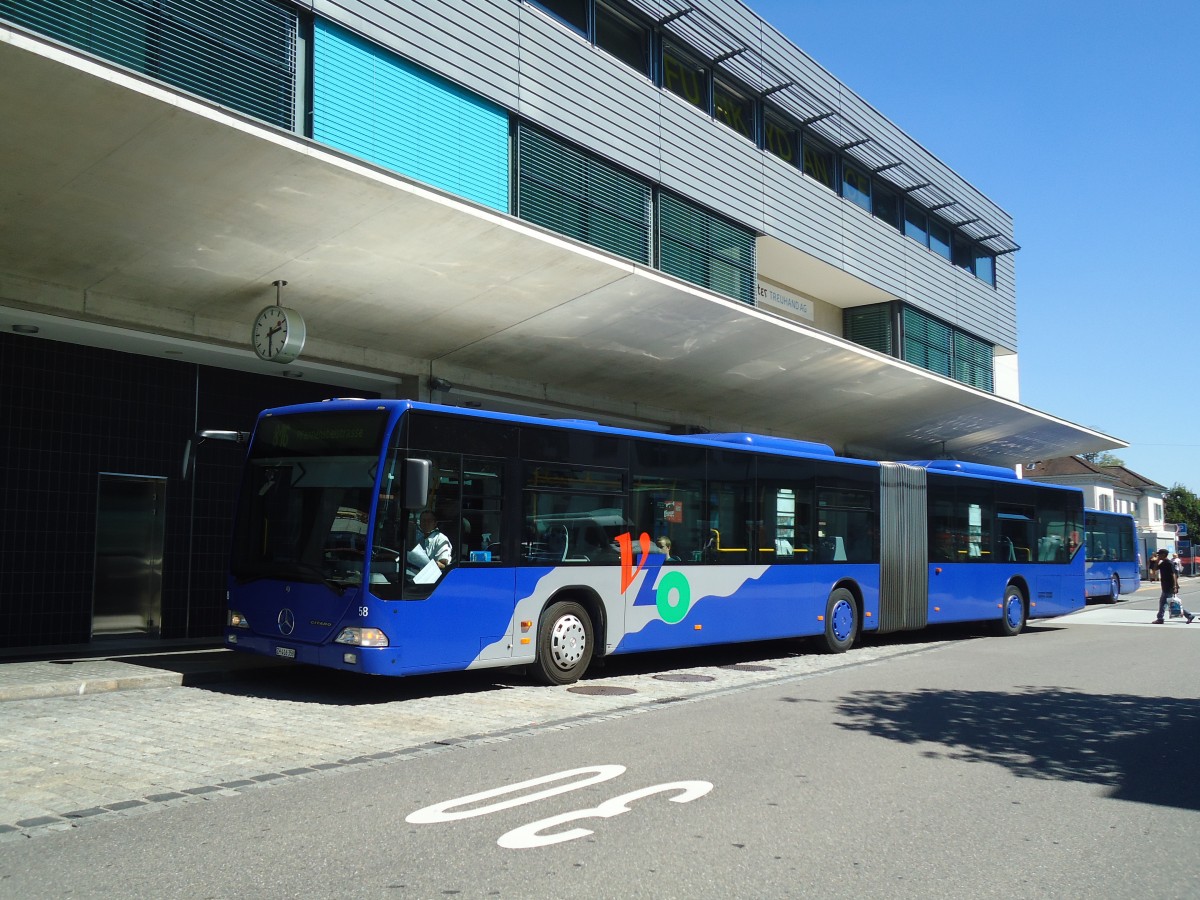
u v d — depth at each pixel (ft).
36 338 41.29
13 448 40.40
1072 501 68.18
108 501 43.73
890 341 87.35
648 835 17.52
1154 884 15.61
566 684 35.78
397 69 43.88
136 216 33.81
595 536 36.83
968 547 58.08
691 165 61.93
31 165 30.19
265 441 34.01
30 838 16.85
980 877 15.74
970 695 34.96
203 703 30.37
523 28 50.16
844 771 22.93
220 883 14.69
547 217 51.19
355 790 20.29
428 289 43.24
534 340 51.19
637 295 48.47
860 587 49.93
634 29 59.77
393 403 31.09
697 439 42.14
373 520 30.09
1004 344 107.24
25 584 40.55
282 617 31.78
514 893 14.47
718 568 41.83
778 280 80.53
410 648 30.32
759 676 39.88
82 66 27.04
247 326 43.96
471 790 20.40
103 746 24.00
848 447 90.99
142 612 44.80
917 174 89.51
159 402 45.29
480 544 32.78
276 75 39.29
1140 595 121.60
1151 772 23.53
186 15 36.45
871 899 14.61
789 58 73.05
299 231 36.68
